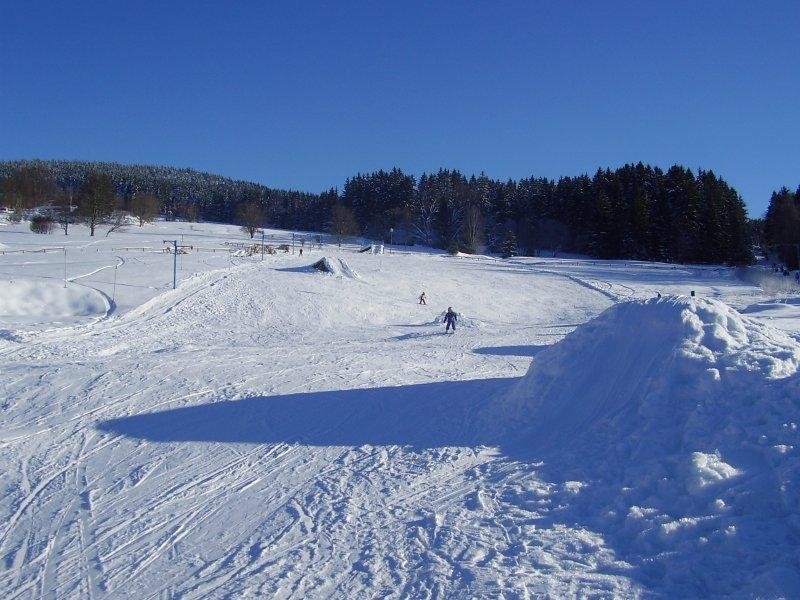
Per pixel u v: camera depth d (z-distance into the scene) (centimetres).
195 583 629
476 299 4791
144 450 1029
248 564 663
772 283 5672
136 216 10188
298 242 8981
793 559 541
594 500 733
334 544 700
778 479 638
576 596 552
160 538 732
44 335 2564
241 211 12269
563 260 8150
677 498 679
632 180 9962
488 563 624
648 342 999
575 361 1091
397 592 591
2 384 1402
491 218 11038
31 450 1027
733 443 732
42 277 3794
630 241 8738
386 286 4806
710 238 8381
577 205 10094
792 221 7662
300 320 3581
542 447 931
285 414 1222
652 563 588
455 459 940
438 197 11219
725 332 941
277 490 863
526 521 713
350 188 13288
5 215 8850
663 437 803
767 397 771
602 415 943
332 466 948
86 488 880
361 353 2192
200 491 865
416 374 1702
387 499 816
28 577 650
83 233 7725
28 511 808
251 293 3959
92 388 1386
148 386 1418
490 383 1380
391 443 1038
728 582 536
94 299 3378
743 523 602
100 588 626
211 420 1183
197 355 2044
